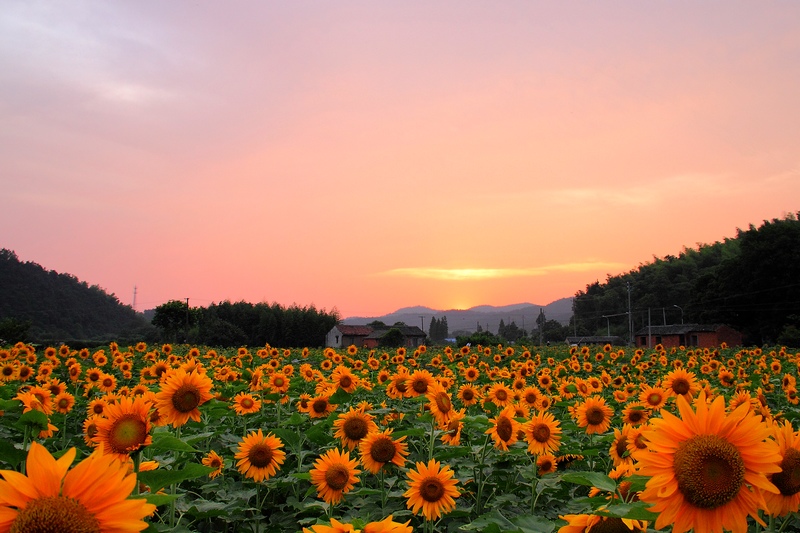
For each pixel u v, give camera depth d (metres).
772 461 3.08
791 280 82.75
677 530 3.11
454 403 14.20
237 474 9.10
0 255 149.25
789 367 24.81
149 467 5.27
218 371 17.64
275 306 103.81
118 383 18.94
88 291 167.12
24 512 2.42
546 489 8.15
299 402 11.73
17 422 7.96
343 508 7.86
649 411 11.05
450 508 6.30
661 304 160.75
